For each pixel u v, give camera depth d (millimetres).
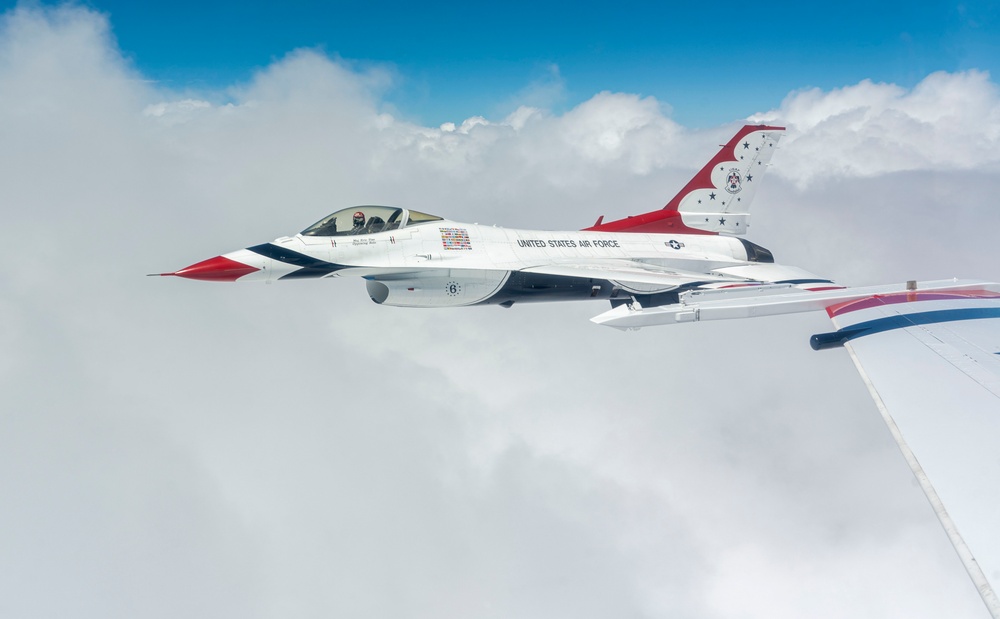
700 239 18969
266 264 13797
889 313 7254
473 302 15750
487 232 16047
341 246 14375
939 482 3951
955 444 4340
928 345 6207
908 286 8109
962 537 3422
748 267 18672
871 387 5566
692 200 19047
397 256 14766
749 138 19250
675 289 16969
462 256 15266
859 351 6422
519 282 15703
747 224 19750
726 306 8375
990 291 8102
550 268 15211
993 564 3180
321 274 14438
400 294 15227
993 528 3432
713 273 18188
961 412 4773
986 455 4121
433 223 15477
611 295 16641
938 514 3676
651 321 8633
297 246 14125
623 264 16672
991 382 5223
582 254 16844
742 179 19406
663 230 18688
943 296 7652
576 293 16297
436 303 15523
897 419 4867
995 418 4586
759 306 8258
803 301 8180
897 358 6020
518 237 16375
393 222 15055
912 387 5348
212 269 13461
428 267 14852
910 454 4352
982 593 3035
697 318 8523
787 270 18938
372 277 15156
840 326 7250
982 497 3711
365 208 14859
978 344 6148
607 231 17969
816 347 6938
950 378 5387
